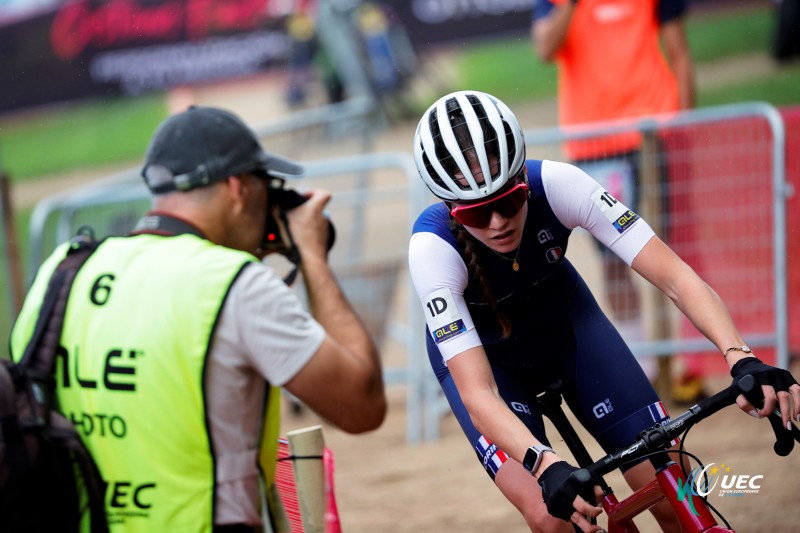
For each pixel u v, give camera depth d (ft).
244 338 15.23
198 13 111.04
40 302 16.19
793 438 17.28
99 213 49.21
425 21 105.91
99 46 114.21
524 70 103.09
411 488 36.96
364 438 44.70
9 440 14.60
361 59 99.14
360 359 16.31
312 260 17.33
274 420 16.21
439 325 20.42
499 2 105.60
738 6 104.58
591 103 44.86
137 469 15.20
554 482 16.79
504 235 19.98
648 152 43.04
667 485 18.04
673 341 43.39
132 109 113.39
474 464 39.14
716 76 93.86
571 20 44.37
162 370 15.08
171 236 16.19
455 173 19.65
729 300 44.01
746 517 30.50
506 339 22.89
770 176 43.16
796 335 45.21
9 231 45.78
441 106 20.11
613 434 22.71
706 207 43.60
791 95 86.02
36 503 14.73
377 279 48.26
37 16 114.93
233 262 15.48
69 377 15.66
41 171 105.09
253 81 110.22
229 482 15.30
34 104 116.06
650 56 44.21
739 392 16.76
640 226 20.97
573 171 21.71
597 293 47.73
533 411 22.54
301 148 68.59
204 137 16.40
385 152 91.40
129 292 15.60
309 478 18.67
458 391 21.07
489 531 32.04
